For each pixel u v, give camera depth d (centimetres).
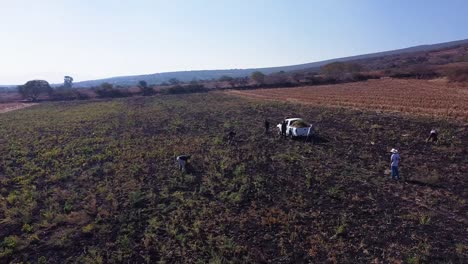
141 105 6856
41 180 2230
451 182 1806
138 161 2552
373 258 1168
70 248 1360
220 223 1473
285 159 2380
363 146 2620
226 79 12019
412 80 7869
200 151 2744
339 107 4697
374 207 1555
